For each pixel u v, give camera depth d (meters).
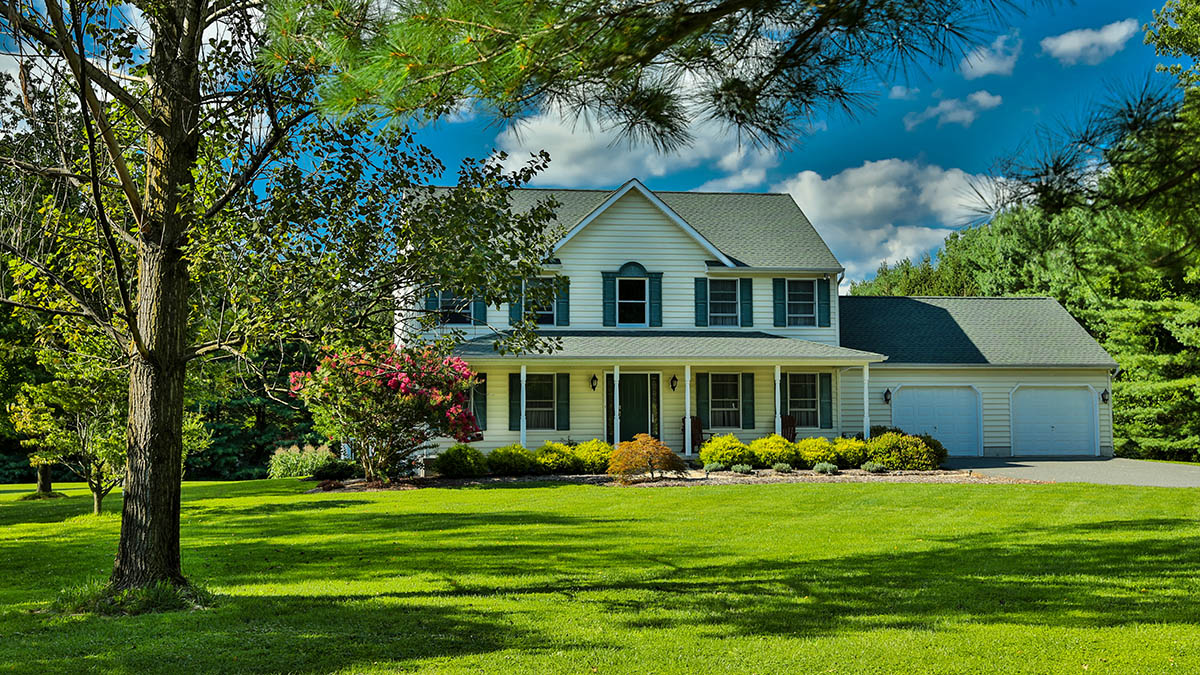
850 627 7.29
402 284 8.73
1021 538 11.92
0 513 18.56
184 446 17.73
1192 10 10.63
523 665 6.17
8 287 11.16
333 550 11.45
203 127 8.30
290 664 6.19
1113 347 31.98
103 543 12.77
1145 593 8.44
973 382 27.70
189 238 8.27
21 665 6.12
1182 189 4.72
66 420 16.83
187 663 6.20
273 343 8.94
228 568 10.25
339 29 4.48
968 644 6.63
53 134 8.56
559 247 25.94
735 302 26.80
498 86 4.68
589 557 10.77
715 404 26.44
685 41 5.11
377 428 20.09
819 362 24.33
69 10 6.76
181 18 7.88
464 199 8.59
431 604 8.20
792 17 5.01
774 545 11.56
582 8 4.41
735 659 6.33
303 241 8.45
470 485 19.78
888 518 14.02
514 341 9.78
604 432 25.64
